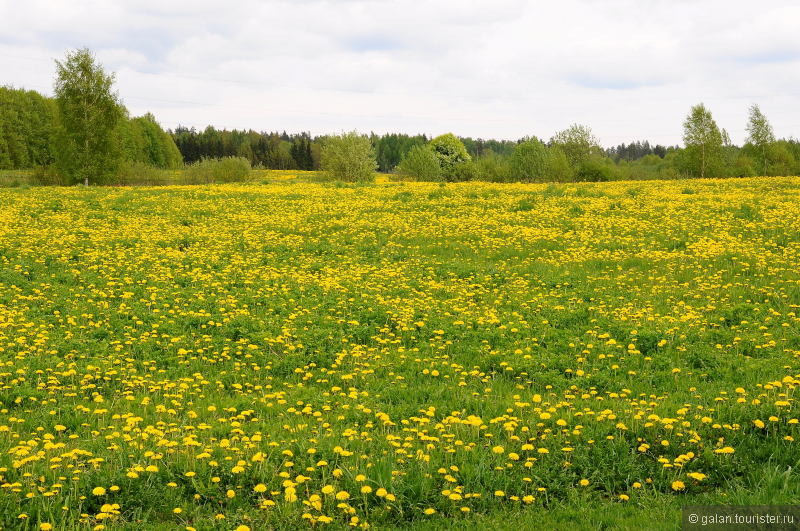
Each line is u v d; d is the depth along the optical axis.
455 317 14.02
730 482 6.79
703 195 34.28
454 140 109.69
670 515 6.07
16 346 11.51
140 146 116.38
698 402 8.66
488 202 33.66
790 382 8.72
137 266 18.77
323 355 11.42
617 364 10.59
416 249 22.66
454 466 6.88
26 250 20.22
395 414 8.77
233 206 34.06
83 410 8.92
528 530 5.92
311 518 5.97
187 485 6.66
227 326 12.94
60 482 6.50
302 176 99.75
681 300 14.88
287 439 7.79
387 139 186.50
